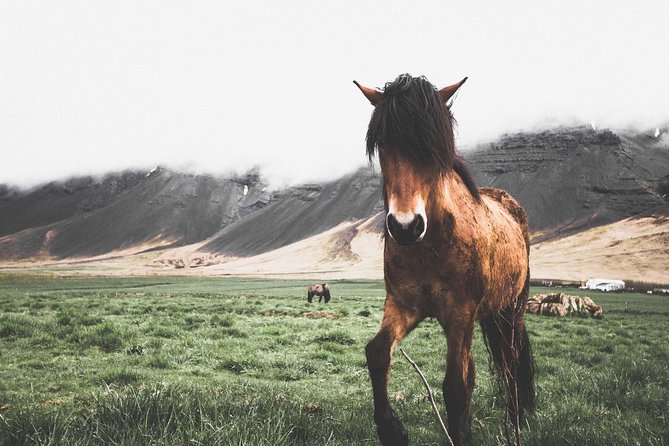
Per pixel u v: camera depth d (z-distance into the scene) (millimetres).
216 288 71562
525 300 6543
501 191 6945
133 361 9664
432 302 4414
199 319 16375
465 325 4352
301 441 4461
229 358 9938
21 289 62750
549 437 4641
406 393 7570
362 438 5004
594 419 5812
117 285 80688
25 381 7859
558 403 6676
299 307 25797
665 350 13398
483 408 6426
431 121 3830
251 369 9570
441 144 3842
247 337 13320
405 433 3838
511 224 6008
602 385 7590
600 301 52344
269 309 23438
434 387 8406
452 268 4301
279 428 4227
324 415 5559
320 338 13141
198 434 3928
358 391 7820
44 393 7074
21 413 4293
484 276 4551
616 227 193500
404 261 4359
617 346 13836
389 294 4555
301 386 8234
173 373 8961
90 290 61250
